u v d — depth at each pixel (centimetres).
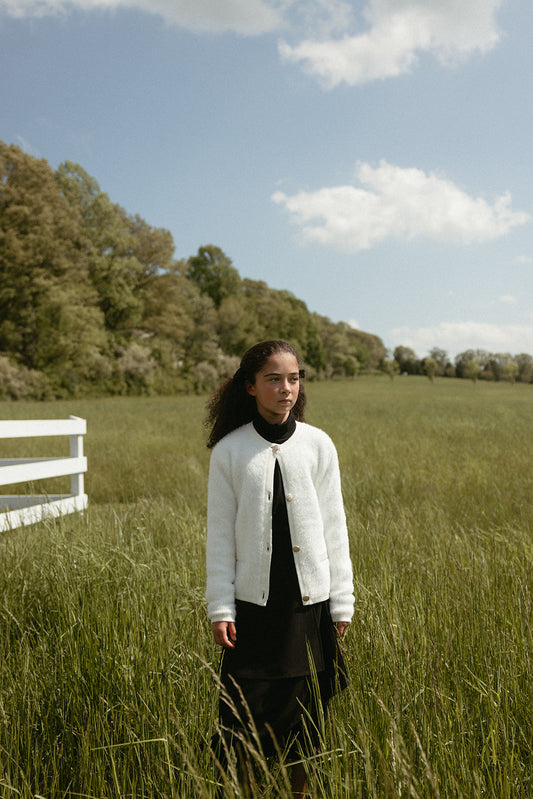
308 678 178
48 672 228
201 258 10906
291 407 188
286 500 183
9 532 488
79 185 6894
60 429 629
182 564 343
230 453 188
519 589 281
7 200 5456
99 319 5947
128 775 174
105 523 466
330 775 154
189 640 245
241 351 9212
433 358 16738
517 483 687
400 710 182
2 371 4956
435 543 399
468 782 157
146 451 1106
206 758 172
